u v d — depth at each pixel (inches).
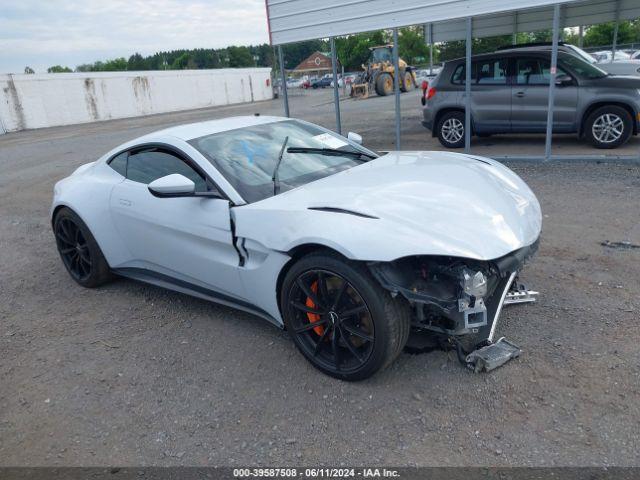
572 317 135.1
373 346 109.0
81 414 116.0
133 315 161.5
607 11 480.7
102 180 171.5
